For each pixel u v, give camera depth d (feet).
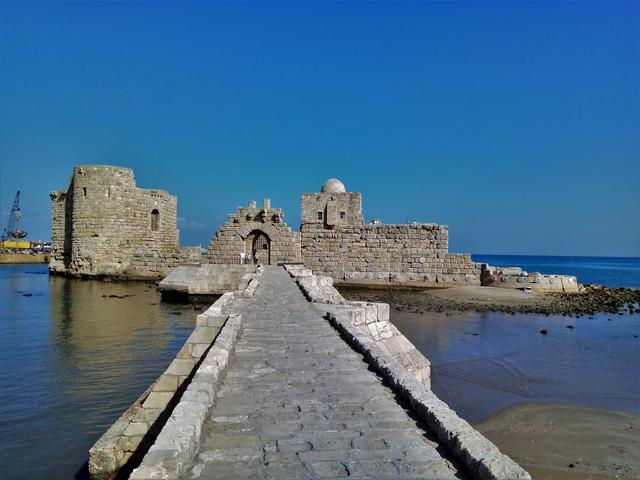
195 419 17.08
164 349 62.75
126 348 63.31
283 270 107.45
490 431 39.04
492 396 48.06
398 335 48.98
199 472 14.78
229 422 18.95
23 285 139.64
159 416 31.81
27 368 53.31
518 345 70.85
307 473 14.75
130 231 156.04
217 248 137.59
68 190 165.99
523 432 38.68
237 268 110.32
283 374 25.77
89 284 141.08
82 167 152.05
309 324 40.55
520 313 99.96
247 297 57.26
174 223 176.76
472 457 14.57
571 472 31.76
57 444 34.47
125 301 107.86
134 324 80.53
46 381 48.65
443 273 135.95
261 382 24.27
